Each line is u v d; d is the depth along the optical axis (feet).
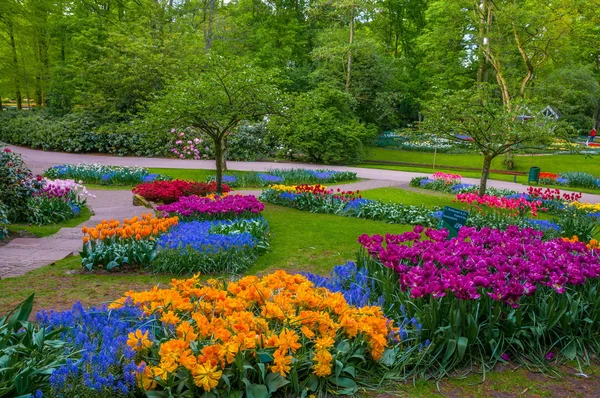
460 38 95.04
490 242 17.44
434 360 11.68
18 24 58.70
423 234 31.37
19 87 110.42
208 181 56.39
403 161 105.19
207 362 8.72
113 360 8.79
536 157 110.42
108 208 39.70
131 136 82.94
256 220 29.09
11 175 29.73
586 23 77.77
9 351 8.66
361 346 11.09
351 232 30.83
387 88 117.70
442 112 41.01
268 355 9.51
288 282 13.16
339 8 103.45
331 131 90.38
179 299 11.32
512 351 12.64
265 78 37.76
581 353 12.90
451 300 12.37
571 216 36.47
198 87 36.17
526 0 84.69
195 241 21.15
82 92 85.71
